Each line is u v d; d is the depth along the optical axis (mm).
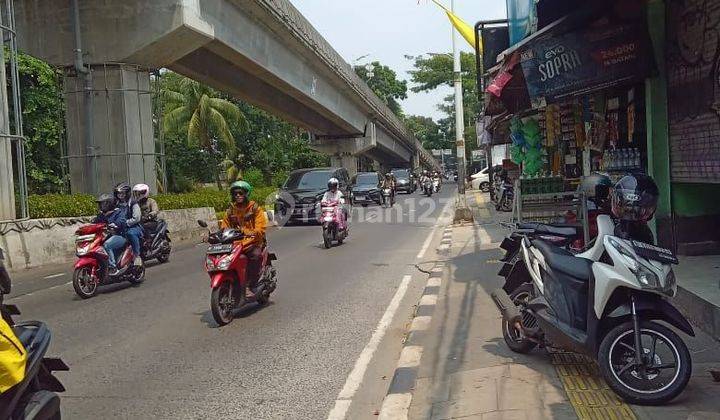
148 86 18672
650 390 4516
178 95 36344
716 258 8258
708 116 7348
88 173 17734
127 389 5645
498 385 5109
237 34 20750
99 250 10102
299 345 6938
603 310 4684
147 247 13297
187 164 36188
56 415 3658
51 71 21078
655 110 8500
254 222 8641
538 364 5613
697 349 5695
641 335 4617
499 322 7223
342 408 5125
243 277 8172
